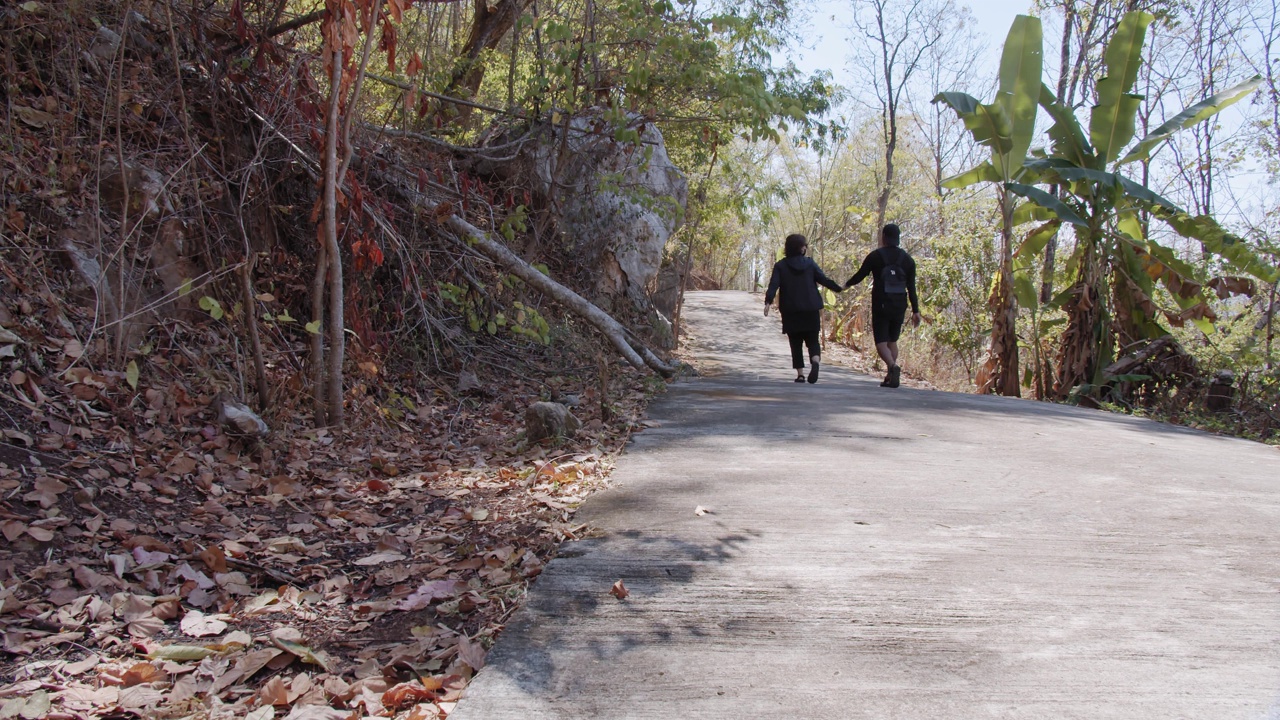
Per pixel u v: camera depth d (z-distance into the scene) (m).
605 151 11.53
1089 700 2.27
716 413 6.96
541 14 11.53
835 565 3.28
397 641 2.79
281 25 6.57
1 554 3.09
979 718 2.18
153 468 4.05
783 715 2.20
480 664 2.53
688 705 2.25
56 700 2.35
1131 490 4.48
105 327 4.68
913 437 6.00
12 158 4.89
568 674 2.42
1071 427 6.79
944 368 15.10
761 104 8.88
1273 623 2.76
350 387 6.10
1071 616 2.81
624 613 2.84
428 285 7.81
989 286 14.12
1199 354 11.83
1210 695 2.29
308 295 6.85
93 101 5.47
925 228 20.22
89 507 3.55
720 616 2.81
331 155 5.19
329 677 2.52
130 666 2.58
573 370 9.11
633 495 4.32
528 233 10.54
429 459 5.40
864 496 4.29
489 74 12.21
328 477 4.67
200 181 5.88
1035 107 11.58
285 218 6.88
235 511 4.00
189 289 5.05
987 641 2.62
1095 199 11.51
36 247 4.79
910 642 2.62
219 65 6.20
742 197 15.87
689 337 17.16
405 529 3.94
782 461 5.12
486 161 10.90
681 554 3.41
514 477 4.84
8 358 4.19
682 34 9.04
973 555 3.40
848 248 26.16
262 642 2.78
